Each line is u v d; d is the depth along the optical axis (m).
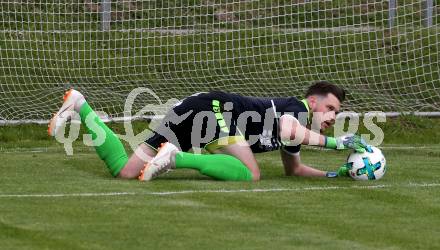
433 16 39.19
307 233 17.38
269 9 40.47
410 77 38.44
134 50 40.06
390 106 37.00
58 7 40.34
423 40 38.88
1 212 18.78
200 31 40.44
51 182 22.72
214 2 40.91
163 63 39.78
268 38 39.94
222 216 18.72
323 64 39.16
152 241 16.56
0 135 33.41
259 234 17.22
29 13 40.25
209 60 39.84
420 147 32.00
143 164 23.31
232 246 16.31
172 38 40.38
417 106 37.31
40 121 35.06
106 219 18.25
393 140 34.25
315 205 20.06
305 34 39.69
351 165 23.48
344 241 16.81
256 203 20.16
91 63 39.62
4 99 36.88
